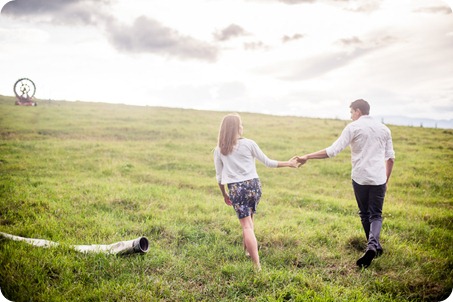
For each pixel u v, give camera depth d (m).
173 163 10.93
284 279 3.67
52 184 7.60
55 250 4.13
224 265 3.99
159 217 5.58
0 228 4.84
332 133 17.88
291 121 21.98
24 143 12.78
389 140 4.33
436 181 9.48
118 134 15.84
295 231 5.14
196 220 5.52
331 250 4.55
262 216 6.08
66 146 12.66
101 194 6.72
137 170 9.73
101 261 3.90
